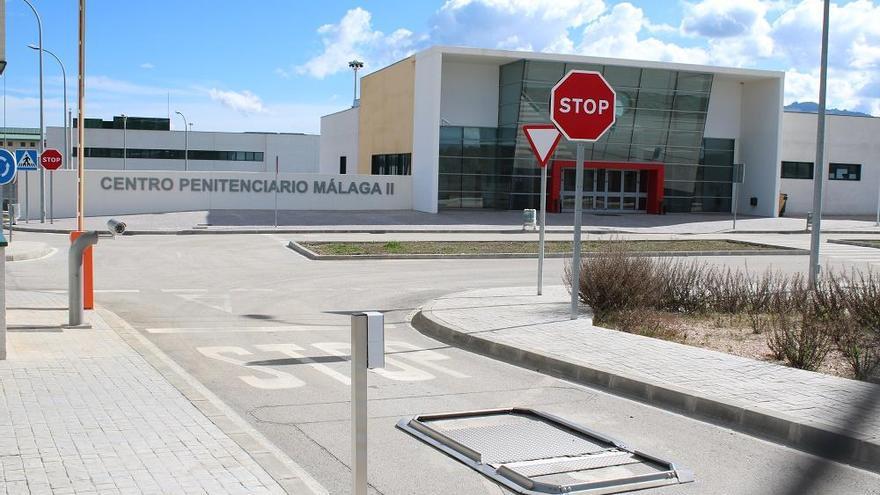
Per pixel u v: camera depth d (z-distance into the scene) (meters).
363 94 50.59
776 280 14.73
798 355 9.16
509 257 23.34
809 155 48.88
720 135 47.06
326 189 40.44
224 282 17.30
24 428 6.04
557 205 42.56
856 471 5.82
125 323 11.18
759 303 13.22
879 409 6.92
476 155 42.56
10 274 17.53
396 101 44.94
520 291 15.48
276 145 79.44
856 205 50.03
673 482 5.34
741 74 43.56
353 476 4.18
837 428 6.32
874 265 22.78
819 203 16.42
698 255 25.00
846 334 9.77
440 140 41.97
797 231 35.19
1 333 8.49
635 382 8.04
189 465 5.28
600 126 11.73
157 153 77.25
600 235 31.67
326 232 30.55
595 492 5.00
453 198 42.41
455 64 42.00
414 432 6.24
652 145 43.88
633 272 12.95
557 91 11.55
